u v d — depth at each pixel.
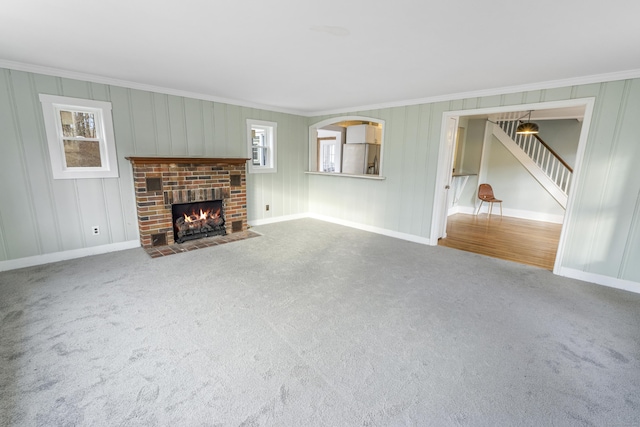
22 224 3.43
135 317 2.48
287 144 6.04
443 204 4.97
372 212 5.47
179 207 4.54
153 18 2.06
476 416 1.60
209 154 4.86
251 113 5.33
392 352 2.11
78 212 3.77
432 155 4.56
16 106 3.24
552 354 2.11
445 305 2.78
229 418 1.56
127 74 3.54
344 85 3.86
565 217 3.51
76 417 1.54
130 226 4.21
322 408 1.63
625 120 3.06
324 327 2.39
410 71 3.18
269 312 2.60
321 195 6.35
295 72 3.32
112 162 3.93
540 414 1.62
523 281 3.36
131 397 1.68
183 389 1.74
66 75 3.46
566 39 2.24
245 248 4.35
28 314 2.49
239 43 2.50
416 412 1.62
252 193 5.60
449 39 2.32
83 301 2.72
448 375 1.90
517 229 5.82
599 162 3.25
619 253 3.22
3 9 1.93
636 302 2.91
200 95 4.60
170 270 3.47
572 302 2.88
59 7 1.91
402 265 3.79
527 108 3.66
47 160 3.49
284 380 1.83
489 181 7.39
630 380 1.88
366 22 2.07
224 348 2.12
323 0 1.78
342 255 4.13
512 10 1.83
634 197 3.09
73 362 1.94
